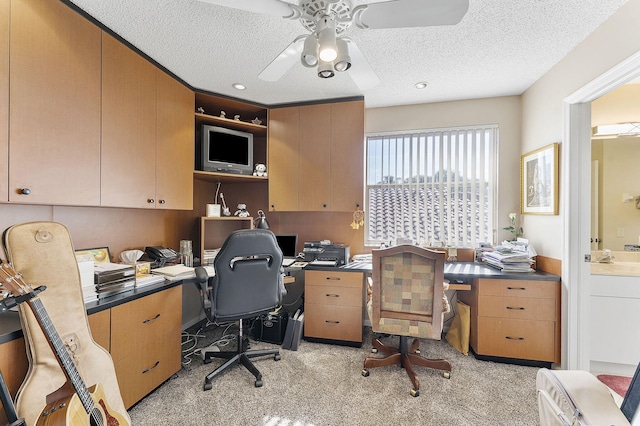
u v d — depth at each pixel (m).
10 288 0.98
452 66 2.25
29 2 1.34
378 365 2.13
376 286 1.97
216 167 2.74
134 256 2.15
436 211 3.02
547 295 2.20
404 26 1.30
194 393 1.87
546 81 2.36
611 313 2.17
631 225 2.62
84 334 1.33
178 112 2.38
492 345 2.31
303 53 1.33
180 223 2.81
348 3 1.22
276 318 2.65
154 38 1.85
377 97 2.87
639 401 0.73
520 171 2.77
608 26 1.69
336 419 1.65
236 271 1.91
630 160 2.62
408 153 3.10
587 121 2.09
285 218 3.31
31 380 1.13
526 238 2.73
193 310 3.04
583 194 2.09
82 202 1.60
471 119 2.93
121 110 1.85
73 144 1.55
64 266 1.31
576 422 0.76
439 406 1.77
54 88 1.45
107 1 1.52
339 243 3.15
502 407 1.76
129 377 1.65
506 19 1.68
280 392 1.89
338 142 2.83
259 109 3.03
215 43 1.91
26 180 1.34
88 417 1.06
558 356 2.19
